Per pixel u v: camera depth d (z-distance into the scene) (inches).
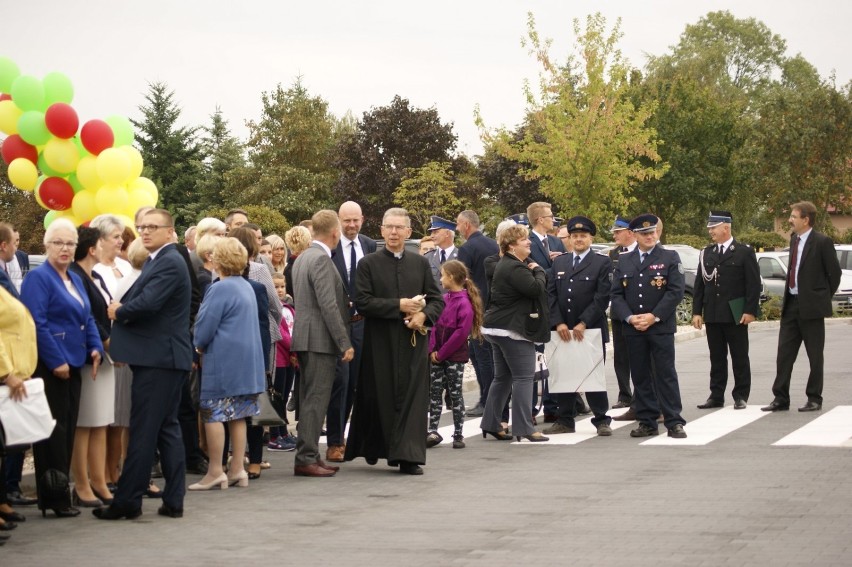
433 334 474.0
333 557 275.6
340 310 410.9
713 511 317.1
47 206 655.1
